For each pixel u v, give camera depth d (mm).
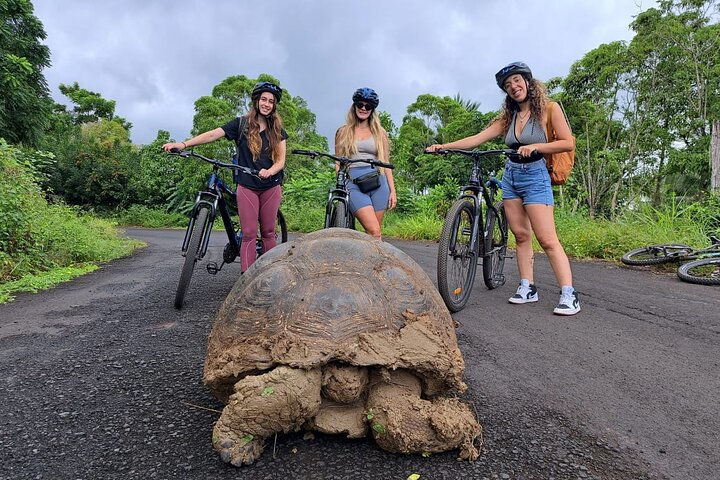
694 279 5621
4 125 14547
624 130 18203
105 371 2977
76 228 10141
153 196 30312
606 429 2191
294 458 1934
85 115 50094
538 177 4277
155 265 8461
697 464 1920
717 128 15461
